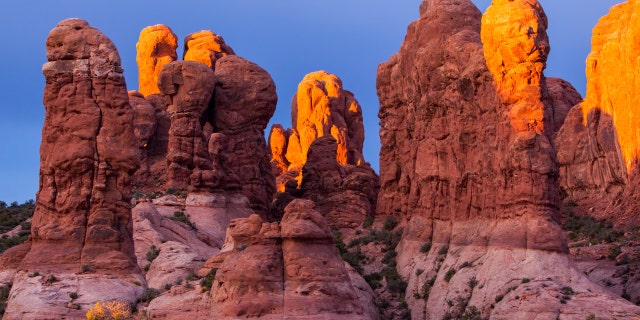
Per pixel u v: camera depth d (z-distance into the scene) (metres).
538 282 52.81
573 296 50.91
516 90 58.75
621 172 75.06
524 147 56.97
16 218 78.06
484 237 59.69
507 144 58.47
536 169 56.50
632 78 73.06
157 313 47.50
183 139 78.69
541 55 58.56
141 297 51.66
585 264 63.00
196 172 76.31
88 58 56.69
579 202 79.00
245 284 44.53
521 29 58.41
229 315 43.88
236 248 47.12
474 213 62.41
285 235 46.16
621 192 75.19
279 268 45.38
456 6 69.25
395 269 66.00
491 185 60.62
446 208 65.56
